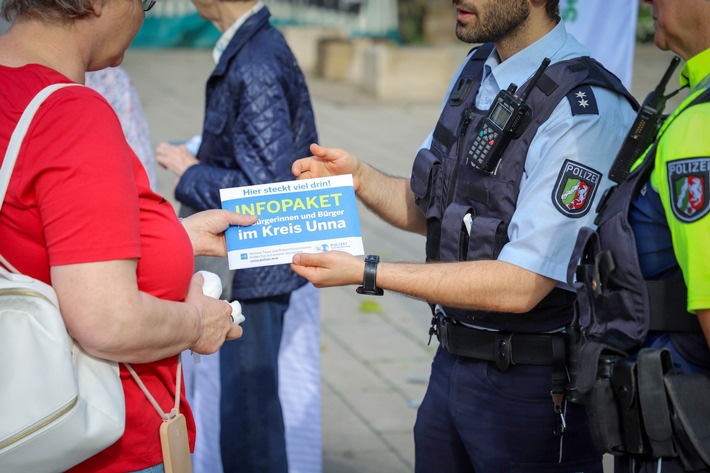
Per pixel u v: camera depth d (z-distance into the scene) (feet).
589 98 7.32
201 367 11.28
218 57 10.39
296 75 10.53
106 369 5.98
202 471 11.41
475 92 8.20
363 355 16.66
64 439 5.66
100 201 5.66
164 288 6.29
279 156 9.99
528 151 7.46
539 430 7.84
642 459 6.22
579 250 6.66
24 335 5.60
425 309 19.08
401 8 52.54
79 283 5.65
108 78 11.57
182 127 35.22
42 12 6.05
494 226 7.52
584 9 11.68
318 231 7.55
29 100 5.77
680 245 5.80
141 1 6.48
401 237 23.43
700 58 6.14
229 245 7.48
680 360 6.11
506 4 7.53
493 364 7.92
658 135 6.15
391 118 38.58
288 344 11.50
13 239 5.84
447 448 8.52
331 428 13.88
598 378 6.24
